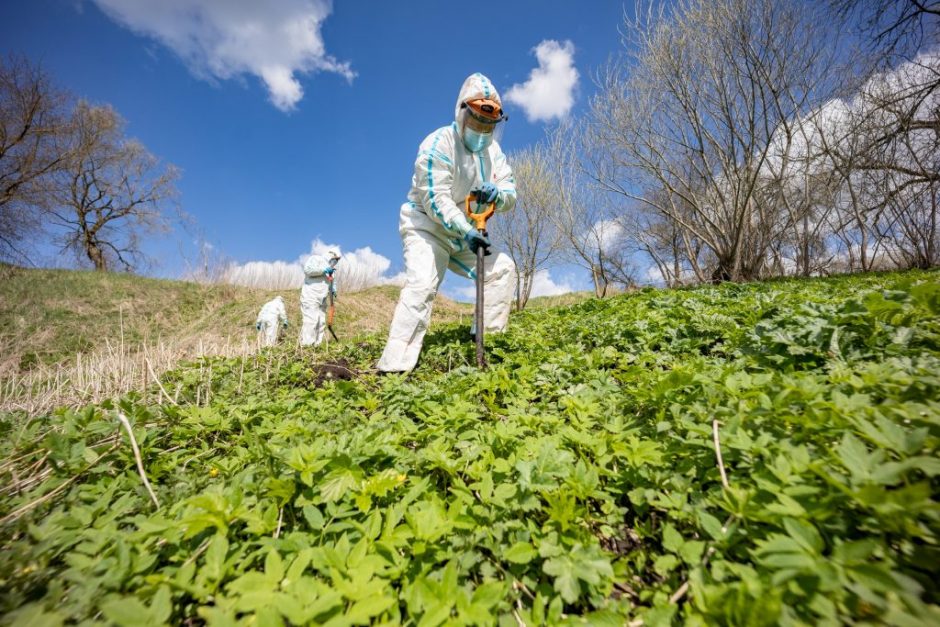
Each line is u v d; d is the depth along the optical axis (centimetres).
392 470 143
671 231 1639
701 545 103
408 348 318
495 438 158
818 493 103
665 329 304
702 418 152
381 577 102
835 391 138
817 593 79
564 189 1440
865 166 1013
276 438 179
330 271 827
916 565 85
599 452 143
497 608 96
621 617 90
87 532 117
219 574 99
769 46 956
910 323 201
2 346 915
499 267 364
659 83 1073
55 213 2167
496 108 288
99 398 331
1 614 89
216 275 1695
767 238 1198
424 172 300
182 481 164
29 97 1916
